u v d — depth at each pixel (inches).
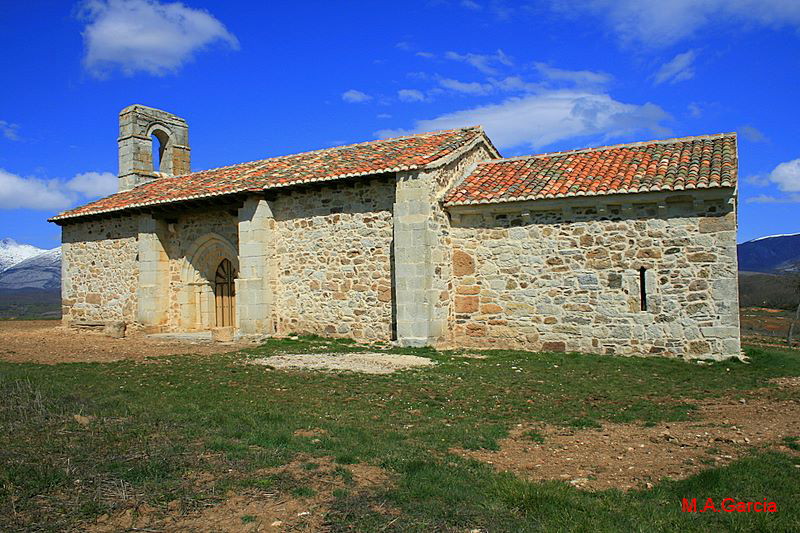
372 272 572.4
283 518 164.6
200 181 726.5
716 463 225.1
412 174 530.0
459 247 565.9
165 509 168.6
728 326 466.6
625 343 498.6
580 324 515.5
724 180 456.4
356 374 400.2
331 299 596.4
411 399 331.3
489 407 318.0
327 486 188.5
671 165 510.3
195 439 235.3
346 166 587.8
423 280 521.3
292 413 289.4
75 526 157.4
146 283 719.7
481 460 228.1
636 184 488.4
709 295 473.4
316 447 231.8
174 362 462.3
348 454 221.5
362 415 292.8
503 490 188.4
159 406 298.5
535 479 207.2
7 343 621.0
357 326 580.1
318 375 396.5
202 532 155.9
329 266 598.2
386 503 175.6
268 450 223.8
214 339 611.5
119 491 178.9
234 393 340.2
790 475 208.2
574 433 269.1
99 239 803.4
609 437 262.5
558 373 419.2
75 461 202.7
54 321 1016.9
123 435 234.4
